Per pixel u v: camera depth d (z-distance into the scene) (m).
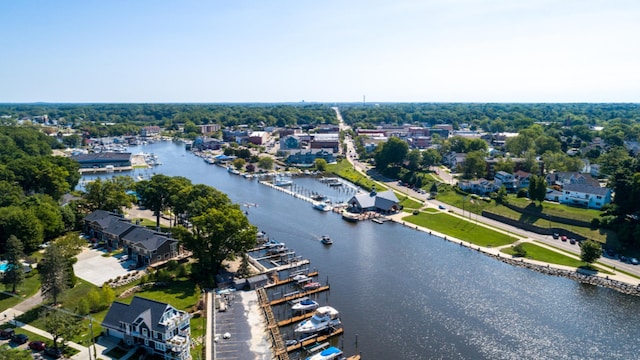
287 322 89.94
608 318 92.56
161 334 74.62
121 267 113.00
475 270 117.94
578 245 132.50
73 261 109.50
